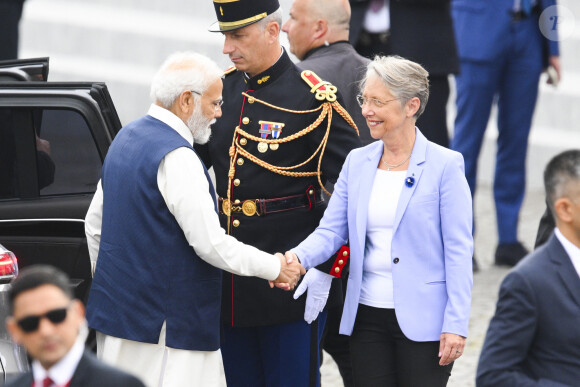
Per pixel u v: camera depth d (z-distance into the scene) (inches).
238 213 751.7
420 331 669.9
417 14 1090.1
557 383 544.4
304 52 900.0
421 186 672.4
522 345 548.1
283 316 747.4
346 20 893.8
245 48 738.8
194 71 680.4
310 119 743.1
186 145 674.8
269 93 751.1
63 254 800.3
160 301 671.1
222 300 754.2
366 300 685.9
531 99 1232.2
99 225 712.4
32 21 1959.9
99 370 473.1
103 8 1930.4
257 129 747.4
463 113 1232.8
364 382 693.3
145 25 1909.4
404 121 674.8
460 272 665.6
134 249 671.1
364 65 891.4
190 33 1884.8
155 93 683.4
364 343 690.8
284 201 746.2
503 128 1245.1
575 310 544.7
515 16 1209.4
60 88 805.9
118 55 1918.1
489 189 1604.3
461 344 660.7
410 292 671.8
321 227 714.8
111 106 812.6
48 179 807.7
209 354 695.7
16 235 802.8
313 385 762.2
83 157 805.2
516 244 1243.2
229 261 673.0
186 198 663.8
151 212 669.3
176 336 673.0
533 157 1605.6
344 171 709.3
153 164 667.4
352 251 689.6
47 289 461.7
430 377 676.7
